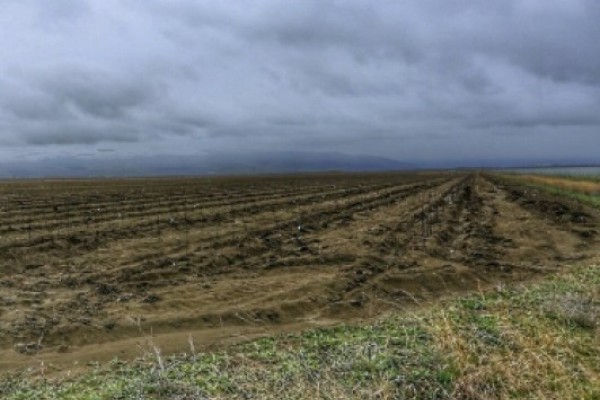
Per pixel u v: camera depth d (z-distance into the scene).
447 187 65.50
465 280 15.94
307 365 7.96
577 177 101.12
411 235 23.52
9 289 13.50
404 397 7.11
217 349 9.45
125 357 9.27
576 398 7.35
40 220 27.14
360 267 16.77
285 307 12.46
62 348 9.77
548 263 18.72
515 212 34.97
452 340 8.43
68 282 14.36
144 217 28.89
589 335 9.62
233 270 16.38
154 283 14.48
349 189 62.69
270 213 32.00
